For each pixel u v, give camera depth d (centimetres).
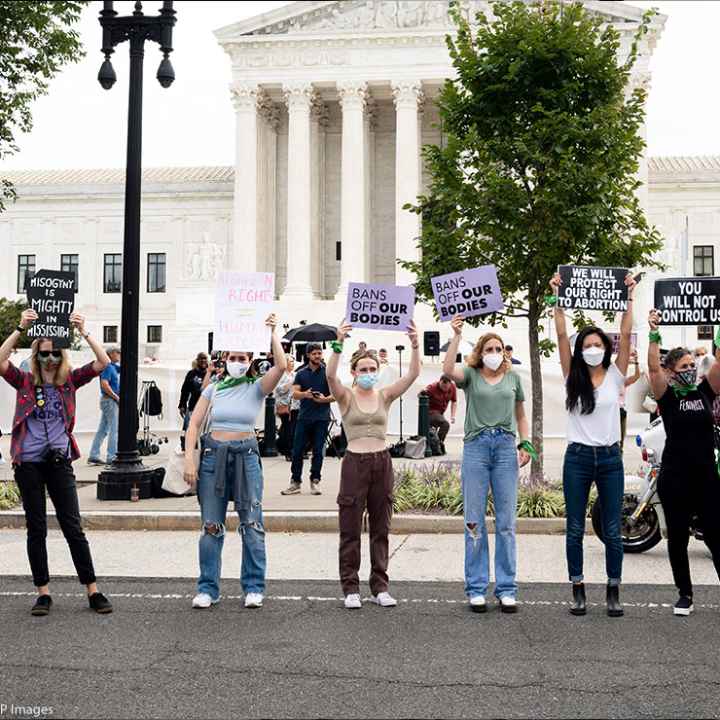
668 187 6025
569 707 552
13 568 976
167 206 6625
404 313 835
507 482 800
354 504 805
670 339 3456
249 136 5475
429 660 644
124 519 1234
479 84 1520
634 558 1031
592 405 775
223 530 813
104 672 617
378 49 5372
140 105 1424
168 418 2677
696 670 621
